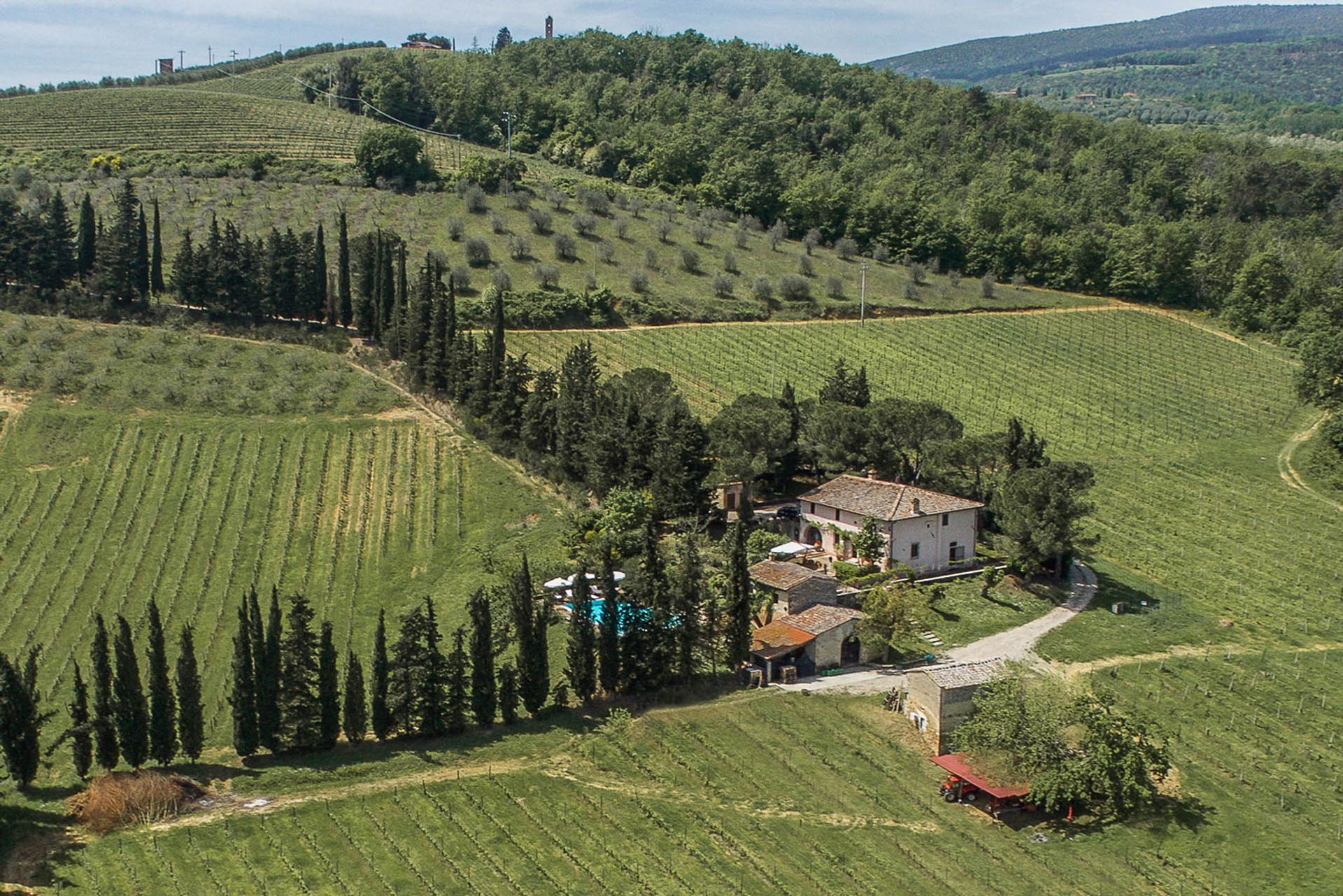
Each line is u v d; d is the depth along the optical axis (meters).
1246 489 153.38
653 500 115.75
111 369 148.38
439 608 107.62
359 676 83.31
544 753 82.38
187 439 136.25
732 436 121.25
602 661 89.06
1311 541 135.62
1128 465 159.88
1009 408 177.38
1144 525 138.25
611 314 191.00
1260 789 82.94
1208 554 130.38
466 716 87.75
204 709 91.62
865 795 79.25
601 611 97.50
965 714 84.81
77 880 67.81
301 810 74.69
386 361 156.12
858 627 97.44
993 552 120.25
